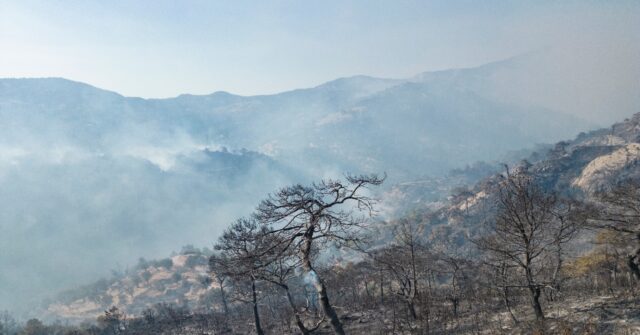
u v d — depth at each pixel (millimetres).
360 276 37969
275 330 32375
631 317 15727
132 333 46344
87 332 60344
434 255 38531
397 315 27438
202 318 45938
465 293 30266
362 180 15016
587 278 27859
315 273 15055
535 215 18484
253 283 28875
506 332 18266
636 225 22344
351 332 24891
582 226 21156
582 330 15430
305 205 14734
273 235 15430
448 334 20969
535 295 18172
